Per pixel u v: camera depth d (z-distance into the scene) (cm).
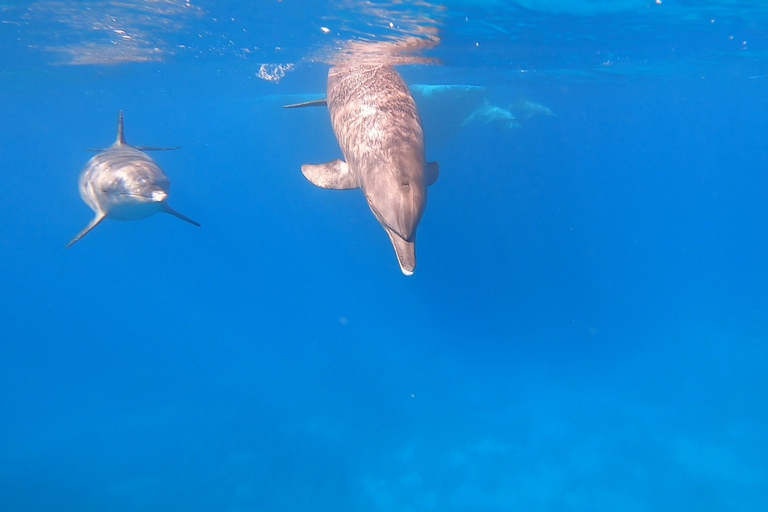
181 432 1480
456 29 1009
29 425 1597
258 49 1195
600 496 1159
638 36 1146
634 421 1395
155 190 698
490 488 1204
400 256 363
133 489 1263
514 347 1764
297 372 1758
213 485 1261
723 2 884
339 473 1273
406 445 1357
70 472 1345
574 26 1023
